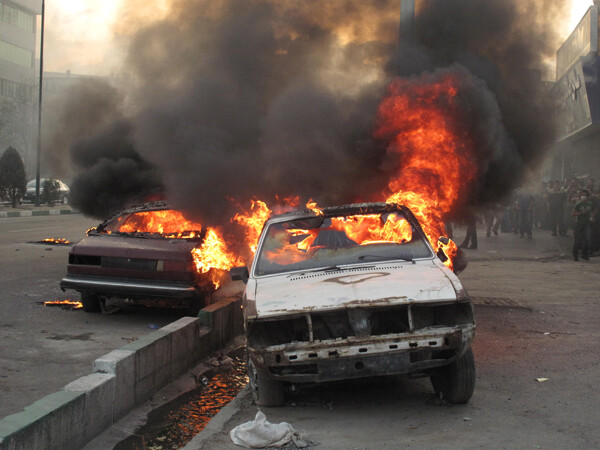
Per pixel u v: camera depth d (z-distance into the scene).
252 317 4.36
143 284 7.50
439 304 4.36
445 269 4.90
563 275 12.01
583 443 3.82
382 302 4.29
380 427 4.24
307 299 4.44
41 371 5.56
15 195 30.41
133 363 4.70
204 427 4.46
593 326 7.43
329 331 4.56
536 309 8.50
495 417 4.36
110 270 7.62
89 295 7.99
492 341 6.71
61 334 6.97
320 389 5.21
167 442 4.28
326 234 5.55
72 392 3.93
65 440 3.70
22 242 15.75
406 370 4.25
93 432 4.07
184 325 5.79
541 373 5.47
